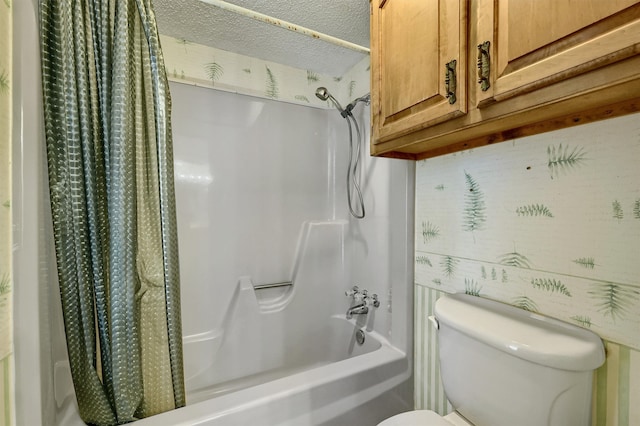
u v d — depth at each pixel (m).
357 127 1.75
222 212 1.62
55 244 0.74
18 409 0.61
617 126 0.62
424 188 1.12
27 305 0.62
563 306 0.72
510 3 0.55
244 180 1.67
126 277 0.81
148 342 0.88
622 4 0.41
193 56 1.54
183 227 1.52
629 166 0.60
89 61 0.79
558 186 0.72
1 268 0.58
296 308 1.74
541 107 0.55
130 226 0.82
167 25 1.39
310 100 1.87
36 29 0.67
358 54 1.67
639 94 0.55
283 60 1.73
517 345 0.66
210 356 1.52
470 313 0.82
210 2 0.99
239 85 1.66
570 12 0.47
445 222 1.04
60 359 0.79
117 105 0.81
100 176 0.81
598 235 0.65
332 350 1.82
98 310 0.81
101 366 0.83
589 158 0.66
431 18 0.72
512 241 0.83
